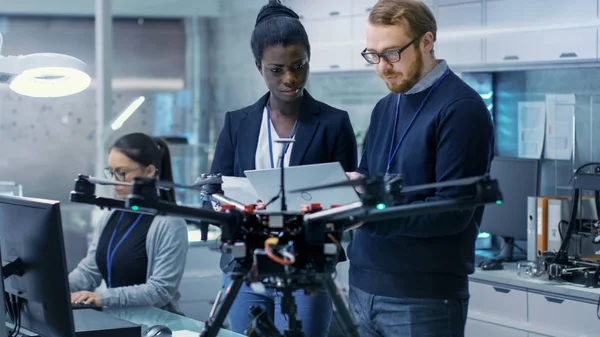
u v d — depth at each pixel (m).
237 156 2.68
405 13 2.20
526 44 4.00
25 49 7.09
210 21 7.02
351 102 5.28
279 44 2.47
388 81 2.28
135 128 7.30
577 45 3.80
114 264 3.00
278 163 2.57
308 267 1.57
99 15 5.33
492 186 1.48
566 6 3.83
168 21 7.20
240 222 1.62
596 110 4.12
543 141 4.39
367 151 2.54
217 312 1.59
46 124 7.13
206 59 7.11
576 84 4.21
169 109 7.29
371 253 2.36
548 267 3.71
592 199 3.87
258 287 1.54
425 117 2.27
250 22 6.65
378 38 2.23
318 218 1.57
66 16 7.13
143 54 7.24
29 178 7.14
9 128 7.07
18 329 2.19
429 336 2.29
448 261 2.27
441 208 1.52
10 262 2.09
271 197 1.90
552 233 3.93
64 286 1.95
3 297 1.98
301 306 2.50
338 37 4.78
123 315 2.67
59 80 2.62
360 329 2.43
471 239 2.31
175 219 3.00
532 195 4.14
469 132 2.16
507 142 4.59
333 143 2.64
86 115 7.19
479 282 3.93
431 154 2.25
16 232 2.09
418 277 2.29
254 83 6.58
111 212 3.10
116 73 7.24
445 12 4.32
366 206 1.48
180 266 2.97
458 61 4.29
